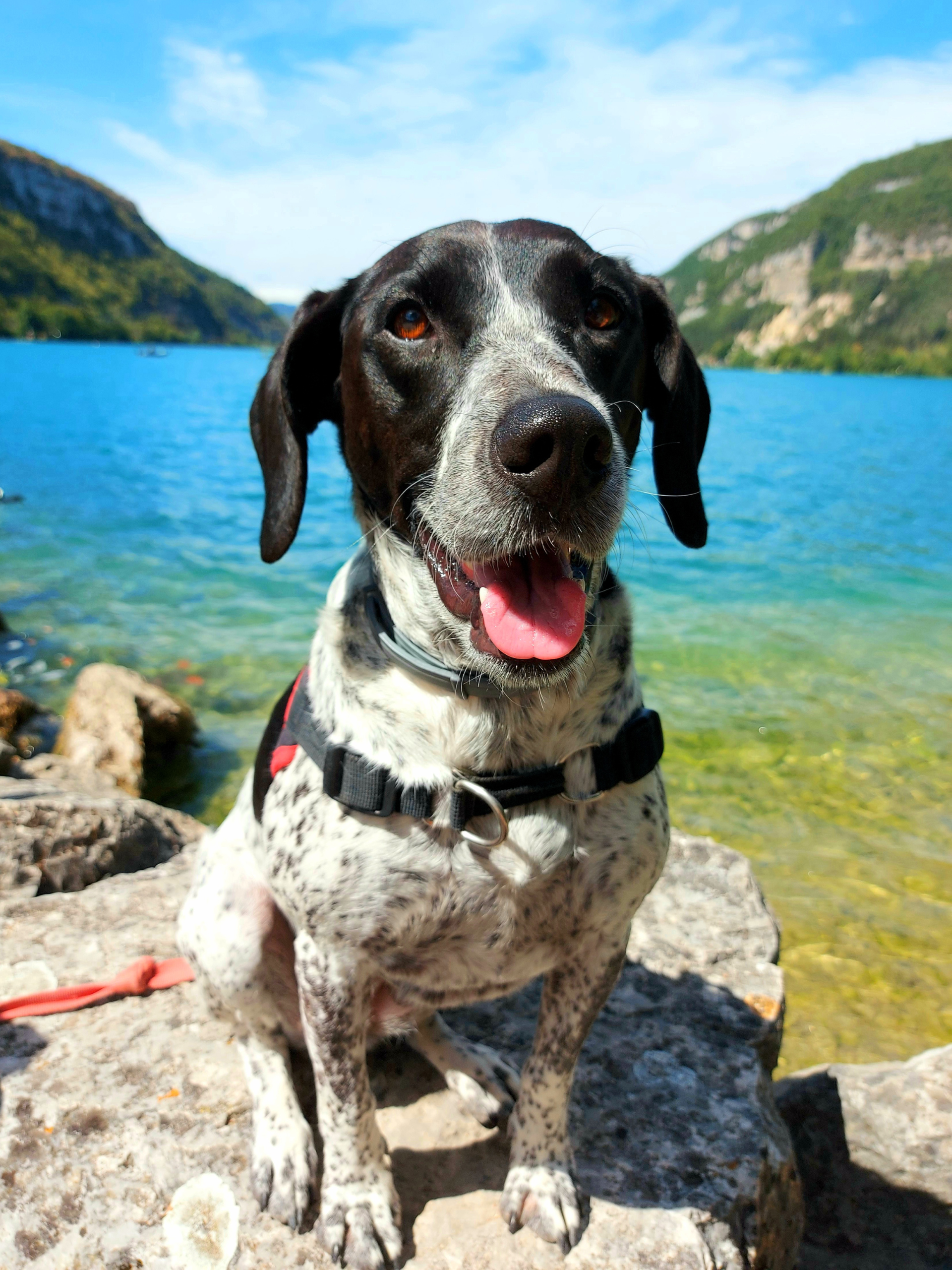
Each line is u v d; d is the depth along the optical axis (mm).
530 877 379
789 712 1248
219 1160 434
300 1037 492
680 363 470
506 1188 421
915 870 886
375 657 391
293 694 464
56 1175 423
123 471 3531
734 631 1612
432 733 372
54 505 2744
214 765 1098
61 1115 450
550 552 359
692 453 484
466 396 370
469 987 427
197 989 477
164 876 658
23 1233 401
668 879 685
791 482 3740
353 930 390
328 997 400
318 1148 447
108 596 1751
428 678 374
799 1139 565
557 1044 419
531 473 326
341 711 392
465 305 390
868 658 1479
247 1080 463
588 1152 450
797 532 2588
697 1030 537
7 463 3635
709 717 1229
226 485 3271
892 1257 517
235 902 454
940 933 796
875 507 3070
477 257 397
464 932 395
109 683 1126
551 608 354
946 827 961
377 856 380
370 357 413
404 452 400
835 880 868
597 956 414
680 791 1024
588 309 417
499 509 336
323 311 458
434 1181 438
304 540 2357
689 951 606
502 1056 501
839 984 735
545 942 405
